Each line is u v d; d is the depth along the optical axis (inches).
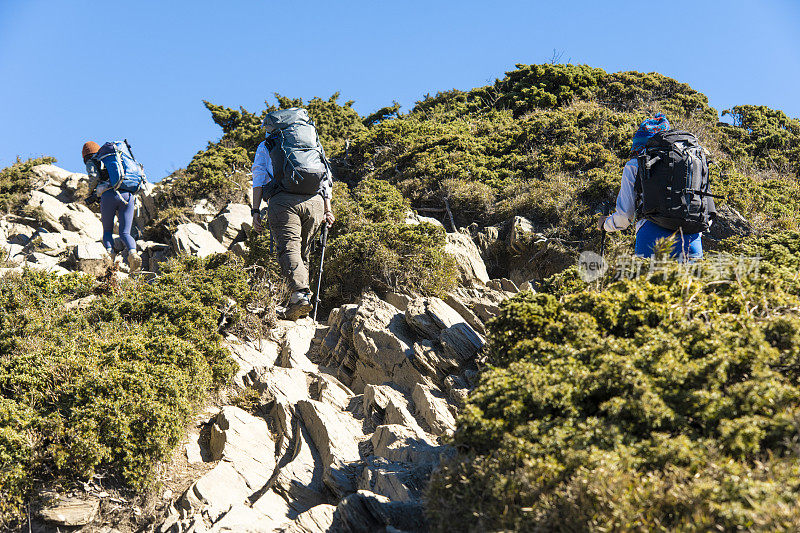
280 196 266.1
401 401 217.8
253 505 170.7
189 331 255.0
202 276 315.6
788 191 477.7
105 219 411.8
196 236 591.8
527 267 460.1
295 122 270.5
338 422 207.0
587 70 924.6
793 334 129.3
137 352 219.5
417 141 724.0
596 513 101.6
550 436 118.4
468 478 125.0
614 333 149.4
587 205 482.9
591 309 155.3
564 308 162.7
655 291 151.4
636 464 107.8
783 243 220.7
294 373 251.9
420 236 389.7
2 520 163.9
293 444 205.9
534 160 598.9
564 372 132.0
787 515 88.9
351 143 807.7
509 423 126.6
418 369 231.5
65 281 325.1
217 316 281.3
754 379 115.2
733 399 113.2
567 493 105.3
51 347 218.2
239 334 293.7
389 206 485.4
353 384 252.1
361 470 180.7
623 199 192.1
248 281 329.4
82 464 177.5
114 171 402.3
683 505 98.8
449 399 213.6
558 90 908.6
